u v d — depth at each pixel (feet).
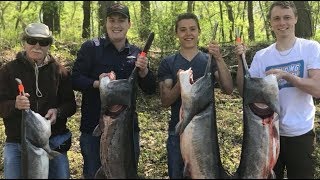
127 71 7.27
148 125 11.08
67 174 7.02
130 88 6.58
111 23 7.16
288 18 6.52
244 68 6.36
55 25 22.72
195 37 6.95
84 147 7.39
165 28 15.34
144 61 6.77
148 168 8.94
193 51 7.02
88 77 7.28
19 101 6.24
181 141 6.31
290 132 6.50
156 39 15.53
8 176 6.68
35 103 6.92
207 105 6.28
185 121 6.25
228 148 9.61
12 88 6.89
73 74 7.28
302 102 6.53
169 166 6.95
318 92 6.33
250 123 6.16
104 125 6.54
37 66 6.93
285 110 6.55
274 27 6.63
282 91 6.56
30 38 6.72
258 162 6.06
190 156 6.19
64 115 7.09
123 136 6.48
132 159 6.52
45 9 21.84
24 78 6.89
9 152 6.81
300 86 6.28
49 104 7.02
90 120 7.31
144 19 17.71
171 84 6.98
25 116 6.24
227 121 11.04
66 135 7.26
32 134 6.20
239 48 6.60
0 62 13.44
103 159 6.53
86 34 21.98
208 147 6.14
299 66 6.52
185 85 6.32
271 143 6.10
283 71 6.34
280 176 6.95
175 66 6.98
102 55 7.23
